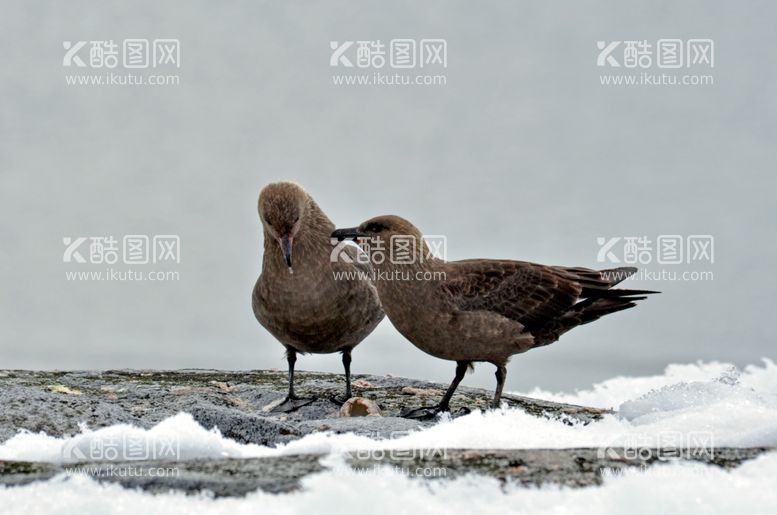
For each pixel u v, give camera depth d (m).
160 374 14.96
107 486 7.14
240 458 7.89
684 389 10.52
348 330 13.33
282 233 12.73
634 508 6.92
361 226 12.52
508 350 12.49
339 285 13.05
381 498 6.89
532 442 8.56
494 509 6.81
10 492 7.04
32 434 8.88
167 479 7.24
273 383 14.39
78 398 10.50
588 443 8.59
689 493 7.11
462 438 8.66
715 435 8.73
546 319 12.80
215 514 6.63
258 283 13.49
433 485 7.15
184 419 8.73
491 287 12.48
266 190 12.99
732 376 16.42
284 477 7.28
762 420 9.05
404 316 12.41
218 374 15.22
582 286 12.99
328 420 10.45
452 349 12.42
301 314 13.06
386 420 10.35
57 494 7.00
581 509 6.87
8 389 10.57
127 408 11.31
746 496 7.12
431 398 13.30
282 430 9.81
